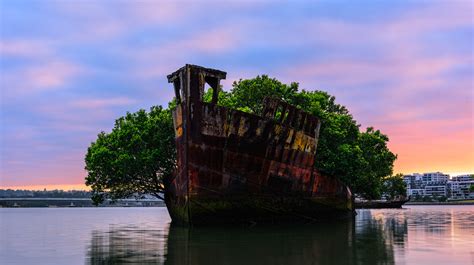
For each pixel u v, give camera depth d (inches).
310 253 652.7
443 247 716.7
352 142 1563.7
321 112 1471.5
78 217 2559.1
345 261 579.2
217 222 1061.1
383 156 1860.2
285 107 1125.7
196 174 1006.4
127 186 1625.2
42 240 914.1
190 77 1005.8
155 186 1600.6
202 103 1012.5
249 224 1104.2
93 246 780.0
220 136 1023.6
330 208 1312.7
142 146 1567.4
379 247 718.5
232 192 1044.5
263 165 1087.6
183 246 738.2
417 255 627.2
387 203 4485.7
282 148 1119.0
